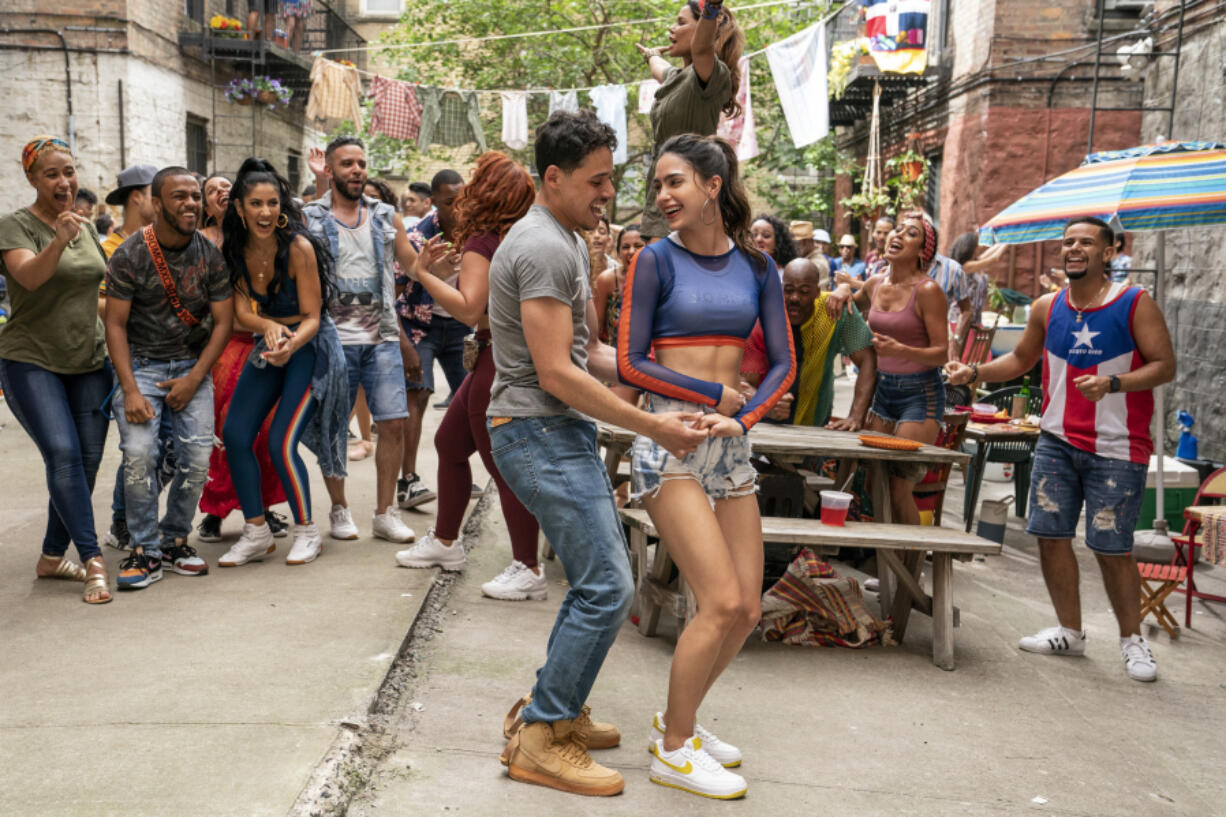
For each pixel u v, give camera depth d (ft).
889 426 17.83
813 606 14.48
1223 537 15.17
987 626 15.65
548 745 9.50
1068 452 14.35
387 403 17.12
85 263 14.01
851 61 49.80
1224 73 25.59
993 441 21.11
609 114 41.50
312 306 15.29
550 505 9.20
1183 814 9.95
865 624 14.29
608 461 17.70
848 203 49.85
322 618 13.11
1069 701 12.77
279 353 14.73
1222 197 15.75
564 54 57.82
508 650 12.87
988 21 42.32
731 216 9.78
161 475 15.85
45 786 8.63
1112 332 13.94
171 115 49.57
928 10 46.11
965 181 44.75
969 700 12.53
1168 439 27.68
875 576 18.08
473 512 19.77
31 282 13.25
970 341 28.60
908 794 9.89
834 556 17.12
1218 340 25.32
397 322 17.99
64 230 12.98
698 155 9.40
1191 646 15.43
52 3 44.01
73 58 44.55
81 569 14.84
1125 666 14.20
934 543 13.25
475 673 12.07
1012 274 41.65
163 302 14.43
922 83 49.60
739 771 10.14
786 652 13.85
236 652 11.84
